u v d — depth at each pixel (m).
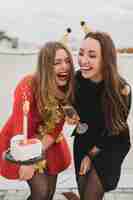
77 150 1.63
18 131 1.43
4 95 2.50
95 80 1.52
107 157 1.52
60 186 2.30
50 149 1.59
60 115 1.51
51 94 1.47
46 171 1.58
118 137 1.54
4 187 2.34
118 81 1.51
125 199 2.21
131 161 2.48
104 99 1.50
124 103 1.51
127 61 2.47
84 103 1.54
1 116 2.50
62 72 1.49
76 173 1.65
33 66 2.49
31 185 1.56
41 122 1.52
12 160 1.37
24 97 1.45
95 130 1.56
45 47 1.50
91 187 1.53
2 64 2.49
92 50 1.48
